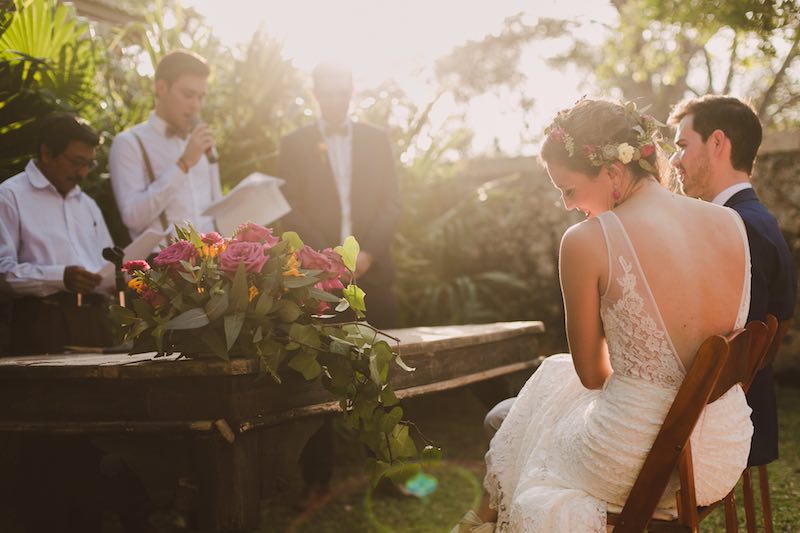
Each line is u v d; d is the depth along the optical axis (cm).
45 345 310
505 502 226
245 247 218
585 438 205
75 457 249
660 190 207
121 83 536
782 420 570
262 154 582
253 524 211
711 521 364
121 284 298
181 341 215
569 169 210
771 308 259
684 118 284
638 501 194
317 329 222
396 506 411
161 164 378
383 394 227
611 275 199
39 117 393
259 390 215
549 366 238
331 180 445
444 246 707
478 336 304
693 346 198
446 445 545
